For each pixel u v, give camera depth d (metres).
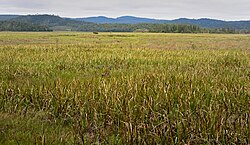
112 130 6.06
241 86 8.78
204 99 7.57
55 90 8.23
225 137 5.32
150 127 5.65
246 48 32.41
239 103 7.10
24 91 8.42
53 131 5.92
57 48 25.48
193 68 14.52
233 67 15.38
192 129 5.46
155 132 5.45
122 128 5.77
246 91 8.32
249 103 7.07
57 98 7.61
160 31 169.50
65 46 29.19
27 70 13.21
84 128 6.09
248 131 5.31
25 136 5.48
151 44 39.62
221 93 8.14
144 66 15.44
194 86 8.81
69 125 6.42
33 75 12.44
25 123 6.25
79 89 8.35
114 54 20.39
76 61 16.45
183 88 8.38
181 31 165.25
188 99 7.11
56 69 14.07
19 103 7.55
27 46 27.91
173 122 5.77
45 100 7.54
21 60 16.62
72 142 5.36
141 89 8.12
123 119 6.09
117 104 6.88
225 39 63.56
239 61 17.45
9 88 8.70
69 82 9.88
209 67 14.67
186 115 6.12
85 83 9.23
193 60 17.73
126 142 5.27
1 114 6.72
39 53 20.88
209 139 5.22
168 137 5.26
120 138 5.58
